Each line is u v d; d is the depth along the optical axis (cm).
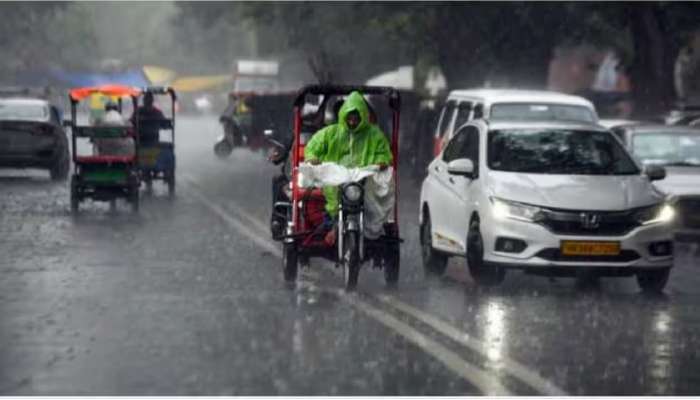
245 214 4781
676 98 7881
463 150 3228
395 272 2938
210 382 1883
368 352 2116
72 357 2080
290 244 2941
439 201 3222
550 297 2811
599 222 2841
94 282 2977
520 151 3055
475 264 2964
